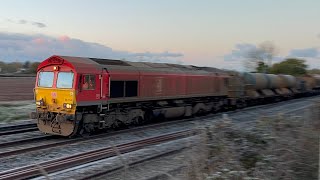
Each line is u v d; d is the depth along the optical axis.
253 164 8.08
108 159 12.75
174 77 23.28
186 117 25.62
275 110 31.36
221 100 29.31
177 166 11.48
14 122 21.80
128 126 20.56
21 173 10.84
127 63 20.94
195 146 8.99
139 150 14.30
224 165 7.76
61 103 16.98
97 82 17.77
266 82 38.41
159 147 14.88
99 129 18.52
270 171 7.56
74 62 17.11
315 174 7.95
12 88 50.66
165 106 23.14
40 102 17.61
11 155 13.16
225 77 29.41
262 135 8.85
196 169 7.98
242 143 8.55
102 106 18.16
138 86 20.44
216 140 8.38
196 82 25.59
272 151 8.26
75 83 16.62
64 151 14.14
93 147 15.02
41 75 17.97
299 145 8.62
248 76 34.47
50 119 17.28
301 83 49.84
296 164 8.08
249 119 24.58
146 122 22.06
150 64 22.94
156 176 10.30
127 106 20.14
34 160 12.62
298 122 10.10
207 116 26.80
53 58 17.45
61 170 11.26
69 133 16.67
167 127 20.97
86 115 17.33
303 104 38.97
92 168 11.48
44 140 16.53
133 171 11.22
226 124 8.86
